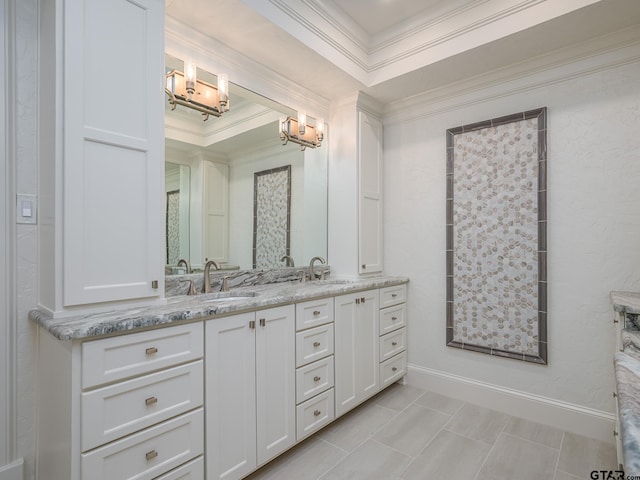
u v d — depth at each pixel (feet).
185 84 6.12
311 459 5.98
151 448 4.17
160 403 4.26
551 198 7.16
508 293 7.62
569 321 6.95
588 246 6.77
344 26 7.44
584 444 6.40
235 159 7.52
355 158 8.89
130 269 4.69
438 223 8.81
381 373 8.30
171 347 4.39
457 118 8.53
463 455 6.08
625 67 6.45
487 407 7.91
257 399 5.42
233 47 6.79
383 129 9.71
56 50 4.14
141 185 4.81
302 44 6.69
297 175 8.78
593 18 5.87
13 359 4.51
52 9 4.26
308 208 9.05
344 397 7.14
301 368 6.20
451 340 8.45
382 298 8.39
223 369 4.97
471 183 8.17
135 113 4.74
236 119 7.49
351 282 8.23
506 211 7.66
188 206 6.68
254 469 5.34
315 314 6.54
